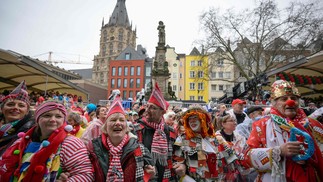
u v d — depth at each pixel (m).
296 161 2.14
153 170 2.38
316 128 2.63
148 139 2.88
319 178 2.15
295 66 10.64
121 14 90.56
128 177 2.20
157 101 2.98
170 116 4.91
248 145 2.46
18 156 1.99
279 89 2.39
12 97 2.64
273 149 2.16
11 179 1.91
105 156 2.26
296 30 22.20
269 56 24.50
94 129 3.51
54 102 2.10
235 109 5.33
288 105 2.27
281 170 2.12
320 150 2.42
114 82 58.75
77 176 1.97
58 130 2.05
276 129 2.34
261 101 12.09
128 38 89.69
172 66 54.66
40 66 12.95
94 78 85.19
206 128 2.81
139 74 58.00
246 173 2.82
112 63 59.59
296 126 2.25
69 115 3.69
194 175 2.67
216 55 27.09
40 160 1.87
